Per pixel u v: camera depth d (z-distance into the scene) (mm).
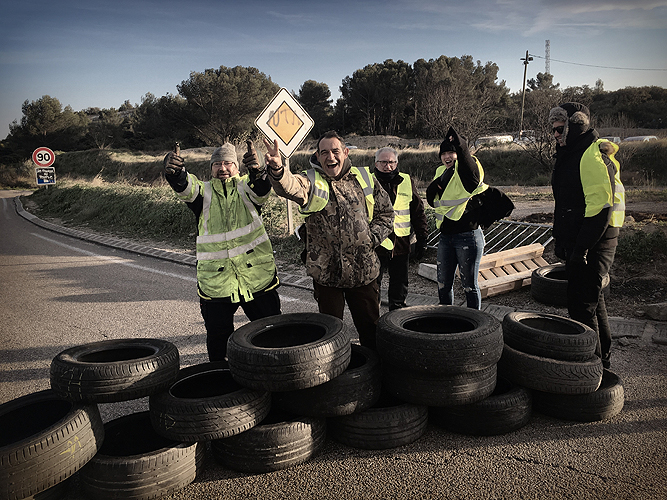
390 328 3002
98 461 2482
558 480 2561
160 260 9875
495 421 2979
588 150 3502
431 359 2768
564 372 3025
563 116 3674
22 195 30859
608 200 3371
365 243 3207
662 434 2977
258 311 3592
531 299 6016
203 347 4855
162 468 2502
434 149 33812
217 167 3451
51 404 2850
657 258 6320
